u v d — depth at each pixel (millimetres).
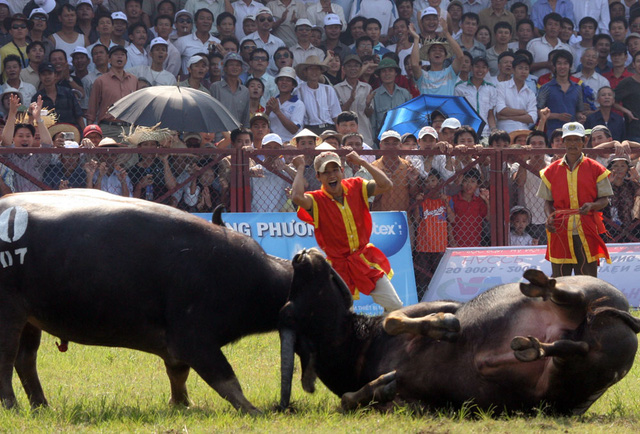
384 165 24125
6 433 10297
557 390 10648
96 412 11727
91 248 11820
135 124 24312
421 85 32062
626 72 35594
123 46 31297
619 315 10391
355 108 31000
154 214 12062
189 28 32250
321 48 33875
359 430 10148
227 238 12195
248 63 31516
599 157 25797
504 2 35688
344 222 15031
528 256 24016
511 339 10703
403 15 35438
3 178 22359
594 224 20594
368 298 22266
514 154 24609
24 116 24516
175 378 12789
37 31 30656
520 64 32250
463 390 11117
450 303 11930
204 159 23547
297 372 13977
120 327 12008
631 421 10727
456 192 24828
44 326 12328
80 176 22750
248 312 12211
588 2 37562
